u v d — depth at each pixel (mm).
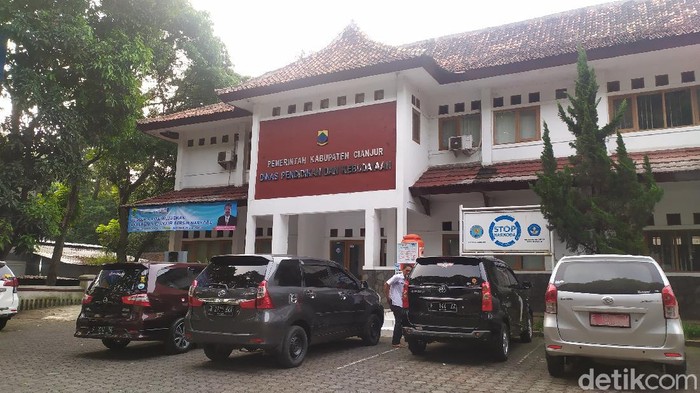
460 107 16734
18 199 13281
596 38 14141
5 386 6730
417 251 13156
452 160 16547
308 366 8086
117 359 8742
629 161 10586
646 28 14297
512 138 15844
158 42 19078
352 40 17609
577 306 6703
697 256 13133
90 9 16141
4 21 13039
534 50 14922
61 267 32312
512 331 9195
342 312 9273
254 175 17438
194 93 25438
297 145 16844
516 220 12734
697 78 13633
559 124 15141
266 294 7633
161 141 23062
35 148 13703
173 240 21469
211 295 7867
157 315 8922
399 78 15375
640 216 10359
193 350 9633
